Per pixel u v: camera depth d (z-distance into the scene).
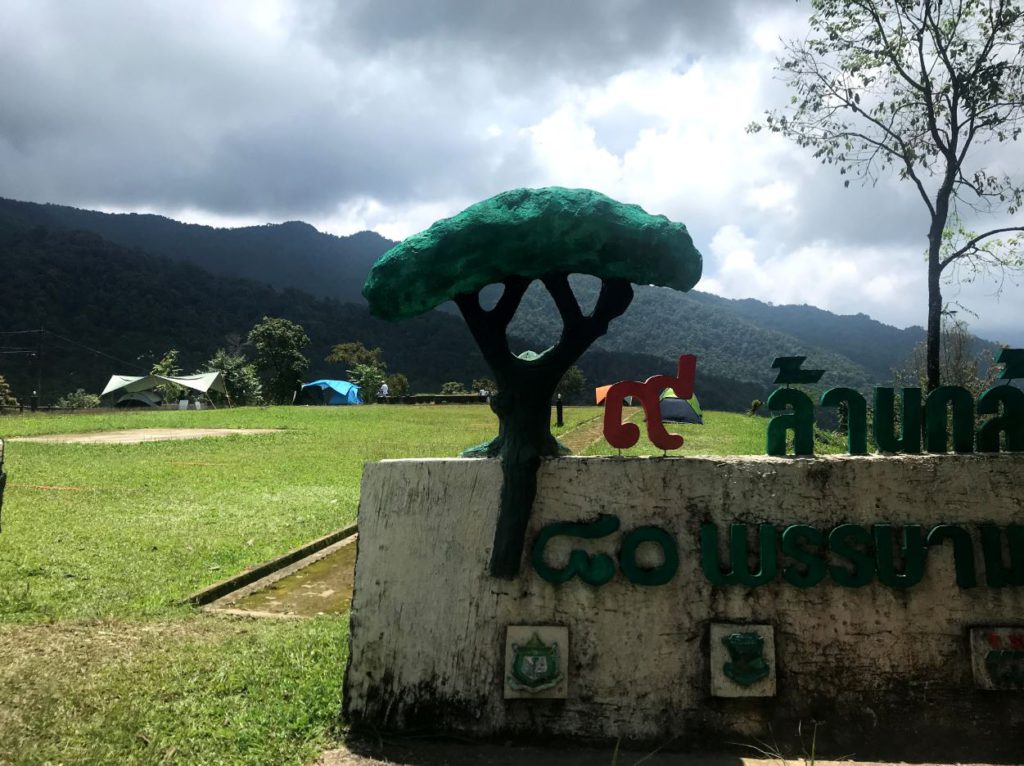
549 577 3.77
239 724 3.67
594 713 3.71
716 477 3.85
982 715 3.72
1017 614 3.78
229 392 41.50
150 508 9.39
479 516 3.83
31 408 34.50
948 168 8.02
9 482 10.77
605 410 3.90
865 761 3.56
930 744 3.67
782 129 8.80
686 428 19.11
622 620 3.76
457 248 3.78
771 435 4.02
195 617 5.53
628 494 3.83
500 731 3.70
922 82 8.11
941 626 3.77
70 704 3.83
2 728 3.56
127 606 5.75
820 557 3.77
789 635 3.75
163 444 15.81
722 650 3.71
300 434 18.70
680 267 3.83
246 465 13.31
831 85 8.55
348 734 3.69
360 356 58.47
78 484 10.81
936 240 8.10
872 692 3.73
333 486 11.50
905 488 3.85
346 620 5.46
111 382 38.81
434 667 3.76
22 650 4.61
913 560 3.77
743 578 3.74
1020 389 3.95
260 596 6.38
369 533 3.86
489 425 21.70
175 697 3.97
